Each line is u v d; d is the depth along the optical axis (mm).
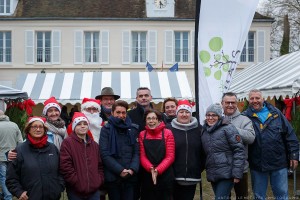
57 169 4758
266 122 5457
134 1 26734
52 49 25672
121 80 15203
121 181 5105
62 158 4785
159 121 5242
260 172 5488
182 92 14562
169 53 25906
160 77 15367
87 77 15492
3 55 25734
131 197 5184
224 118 5195
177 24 25922
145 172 5195
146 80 15172
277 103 11648
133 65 25922
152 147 5125
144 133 5215
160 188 5133
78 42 25766
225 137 5117
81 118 4906
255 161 5488
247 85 12547
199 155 5285
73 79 15398
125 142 5125
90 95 14484
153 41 25875
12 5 25938
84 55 25969
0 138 7445
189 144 5223
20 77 15617
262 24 26188
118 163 5039
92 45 26047
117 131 5133
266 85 10203
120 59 25906
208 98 6418
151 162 5125
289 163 5586
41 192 4594
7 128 7480
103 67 25859
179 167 5215
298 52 13477
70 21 25719
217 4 6449
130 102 14383
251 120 5527
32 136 4715
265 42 26188
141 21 25844
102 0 26672
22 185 4656
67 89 14789
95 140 5590
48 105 5387
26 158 4641
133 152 5152
